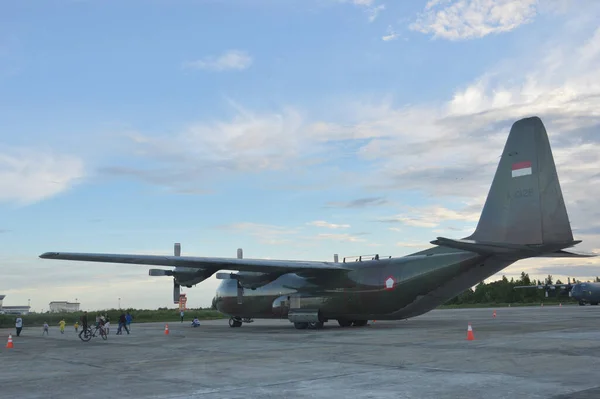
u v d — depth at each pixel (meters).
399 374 10.34
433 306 24.05
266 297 29.34
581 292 60.16
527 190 19.44
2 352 18.58
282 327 30.55
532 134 19.66
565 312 40.97
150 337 25.00
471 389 8.55
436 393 8.31
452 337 18.03
